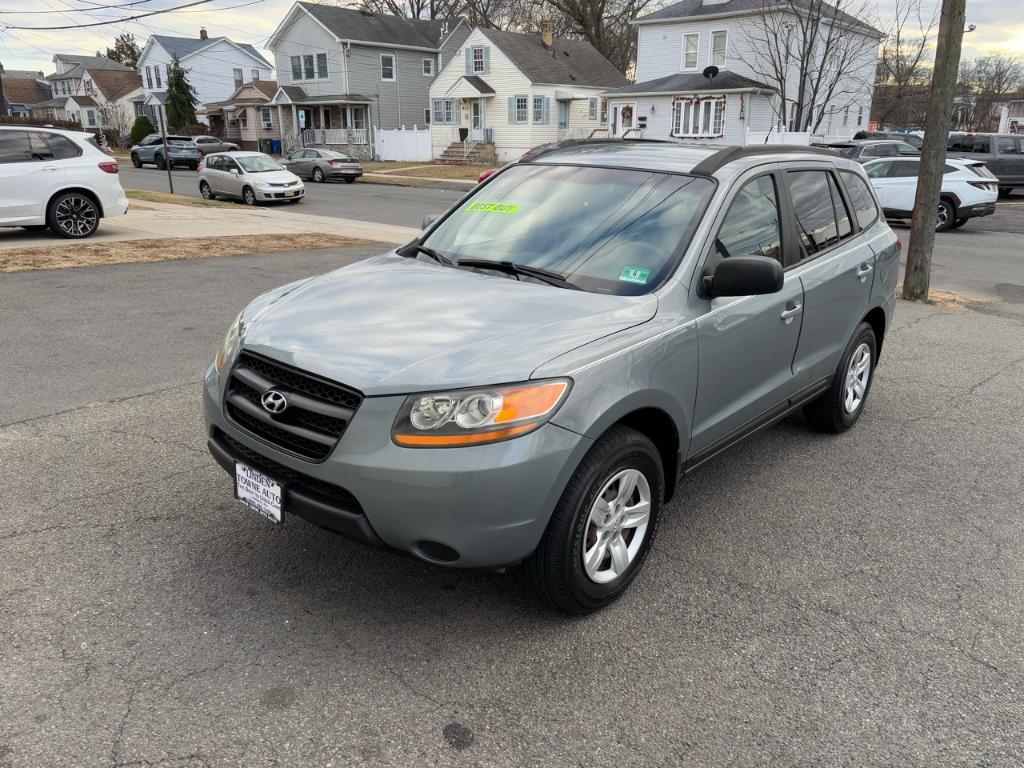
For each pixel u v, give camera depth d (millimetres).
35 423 4852
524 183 4156
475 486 2555
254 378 2947
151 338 6906
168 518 3732
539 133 40656
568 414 2688
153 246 12109
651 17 35062
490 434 2568
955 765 2414
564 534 2811
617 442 2914
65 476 4133
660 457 3324
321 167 31531
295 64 47812
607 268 3451
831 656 2922
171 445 4586
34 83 88562
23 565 3281
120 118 65312
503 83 40656
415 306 3154
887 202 17750
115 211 13039
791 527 3932
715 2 33781
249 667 2721
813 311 4273
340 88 45688
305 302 3312
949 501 4281
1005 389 6328
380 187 29812
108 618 2953
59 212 12367
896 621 3160
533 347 2799
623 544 3148
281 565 3371
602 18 51938
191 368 6066
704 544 3732
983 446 5098
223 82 60906
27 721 2424
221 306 8250
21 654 2729
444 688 2664
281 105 47938
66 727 2408
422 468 2543
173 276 9852
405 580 3303
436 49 48531
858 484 4469
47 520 3666
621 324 3057
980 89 73438
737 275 3199
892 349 7566
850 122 37000
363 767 2320
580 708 2600
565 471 2701
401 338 2863
